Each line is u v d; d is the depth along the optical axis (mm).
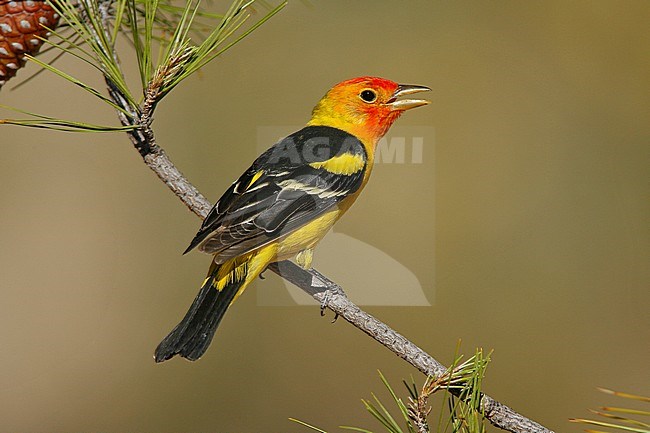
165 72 4465
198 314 5465
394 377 11398
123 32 5277
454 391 3943
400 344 4719
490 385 11289
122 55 11445
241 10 4473
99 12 4812
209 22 7391
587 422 3139
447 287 11711
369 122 6707
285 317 11789
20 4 4898
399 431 3705
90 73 12766
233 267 5699
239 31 12156
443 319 11516
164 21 5508
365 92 6672
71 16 4430
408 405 3766
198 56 4504
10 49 4980
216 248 5441
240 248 5500
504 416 4121
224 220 5594
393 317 11422
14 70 5082
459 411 3791
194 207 5371
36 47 5035
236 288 5656
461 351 11234
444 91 12695
